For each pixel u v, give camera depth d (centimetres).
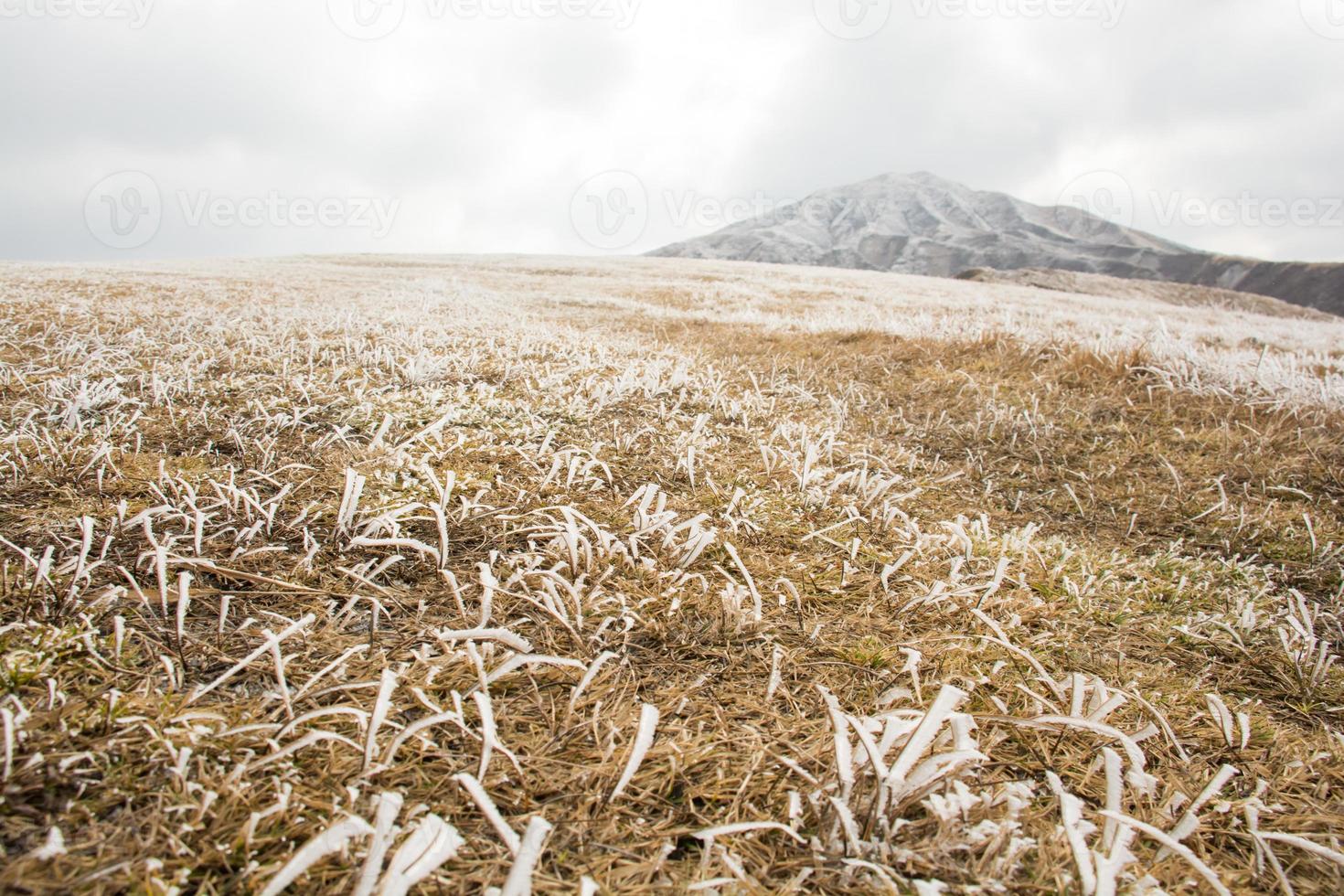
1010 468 414
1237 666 216
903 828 124
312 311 800
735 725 158
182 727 133
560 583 203
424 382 468
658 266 3653
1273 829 146
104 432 311
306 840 115
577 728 150
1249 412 486
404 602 198
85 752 122
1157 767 162
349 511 223
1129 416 497
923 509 338
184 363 454
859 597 229
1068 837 115
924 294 2002
